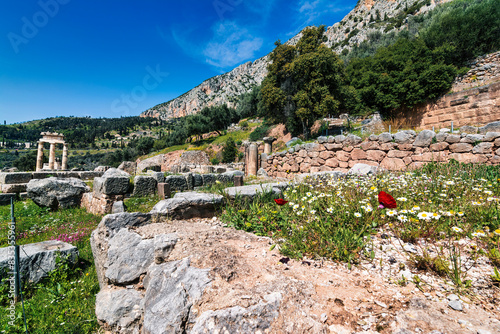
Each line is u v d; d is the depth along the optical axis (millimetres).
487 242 2242
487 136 6645
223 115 52469
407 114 21047
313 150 11602
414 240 2498
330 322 1520
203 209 3904
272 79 27172
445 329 1337
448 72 18891
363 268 2145
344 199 3516
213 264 2193
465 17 21094
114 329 2525
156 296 2137
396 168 8469
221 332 1527
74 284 3590
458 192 3816
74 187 8008
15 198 9367
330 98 21609
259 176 13234
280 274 2045
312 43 23969
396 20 66312
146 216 3492
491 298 1606
